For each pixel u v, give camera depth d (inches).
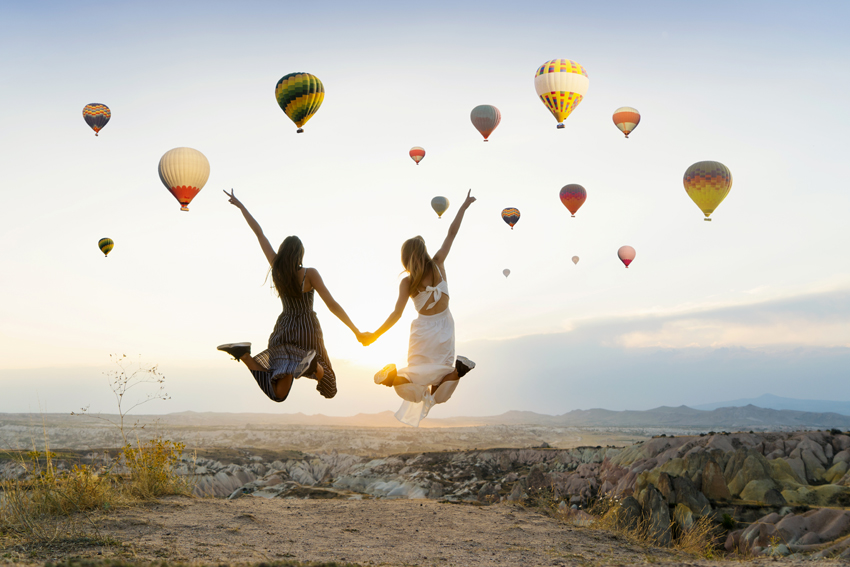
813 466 2898.6
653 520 438.9
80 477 371.9
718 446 3093.0
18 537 276.4
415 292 186.5
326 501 491.8
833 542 1544.0
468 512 458.6
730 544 1952.5
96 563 183.5
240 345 166.1
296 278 175.8
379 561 274.7
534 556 309.0
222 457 4507.9
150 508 379.2
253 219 205.8
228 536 312.0
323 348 179.2
